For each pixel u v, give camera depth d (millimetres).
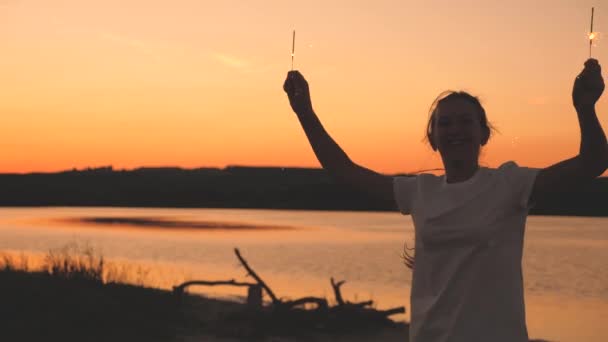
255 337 13250
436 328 2461
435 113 2754
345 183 2854
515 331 2387
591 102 2238
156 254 47188
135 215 181500
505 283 2416
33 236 67688
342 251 52656
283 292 27391
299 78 2934
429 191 2639
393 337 14352
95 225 103062
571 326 20609
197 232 84438
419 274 2570
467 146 2633
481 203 2475
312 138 2902
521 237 2488
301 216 185750
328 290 28688
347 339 14023
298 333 14203
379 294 27531
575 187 2355
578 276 37469
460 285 2447
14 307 11195
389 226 114500
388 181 2787
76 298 12117
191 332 12914
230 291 23938
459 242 2463
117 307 12398
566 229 105875
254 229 98375
